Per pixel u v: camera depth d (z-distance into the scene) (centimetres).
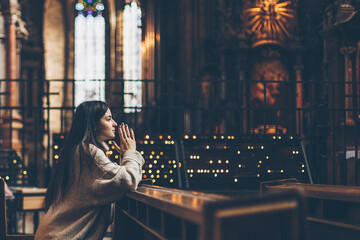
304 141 1350
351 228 371
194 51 2758
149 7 3152
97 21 3862
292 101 2075
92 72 3806
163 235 302
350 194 365
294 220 219
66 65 3766
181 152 760
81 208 374
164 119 2702
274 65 2352
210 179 750
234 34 2339
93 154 375
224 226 205
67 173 379
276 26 2364
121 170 371
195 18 2773
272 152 768
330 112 1427
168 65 3023
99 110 400
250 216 211
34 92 2764
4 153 1478
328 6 1511
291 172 755
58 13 3797
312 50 2353
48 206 387
